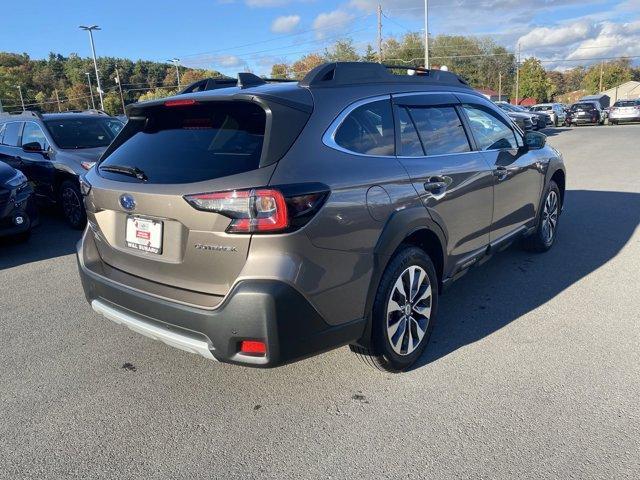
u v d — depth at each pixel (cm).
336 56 6806
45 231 747
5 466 250
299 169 251
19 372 339
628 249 556
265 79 336
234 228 240
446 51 8575
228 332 244
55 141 772
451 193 346
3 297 480
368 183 280
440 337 369
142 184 272
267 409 292
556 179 564
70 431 277
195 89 364
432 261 347
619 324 379
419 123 343
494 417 275
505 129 452
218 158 260
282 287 239
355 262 270
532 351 344
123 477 242
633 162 1267
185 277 263
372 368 328
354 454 252
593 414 274
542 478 230
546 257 539
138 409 295
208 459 252
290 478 238
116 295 290
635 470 233
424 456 248
